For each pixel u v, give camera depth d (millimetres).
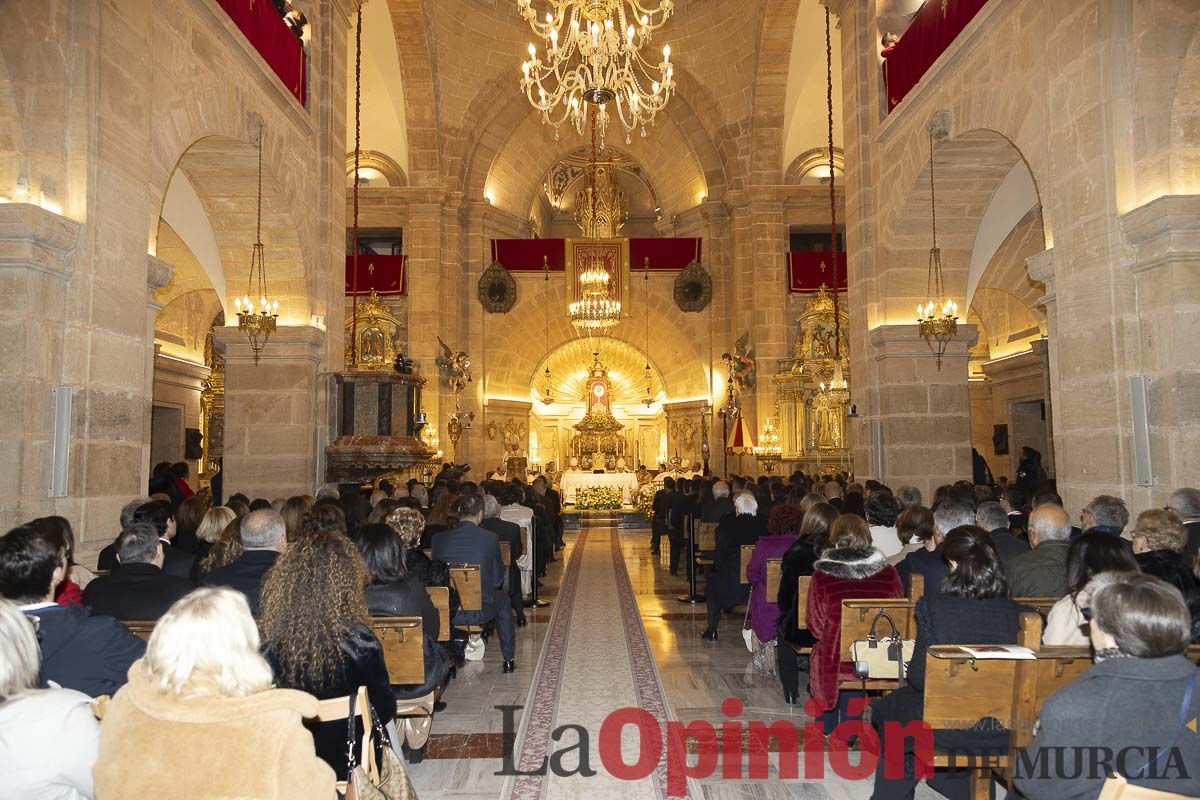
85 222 6180
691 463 24547
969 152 9633
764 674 7027
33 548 3305
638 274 24516
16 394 5633
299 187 11211
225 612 2354
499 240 24016
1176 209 5801
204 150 9562
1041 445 17375
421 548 7746
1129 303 6363
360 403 11789
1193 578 4109
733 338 23312
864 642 4691
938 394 11016
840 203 22156
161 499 5871
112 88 6551
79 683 3217
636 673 7160
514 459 24250
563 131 25141
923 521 5875
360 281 22141
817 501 6602
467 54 22312
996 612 3891
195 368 18250
